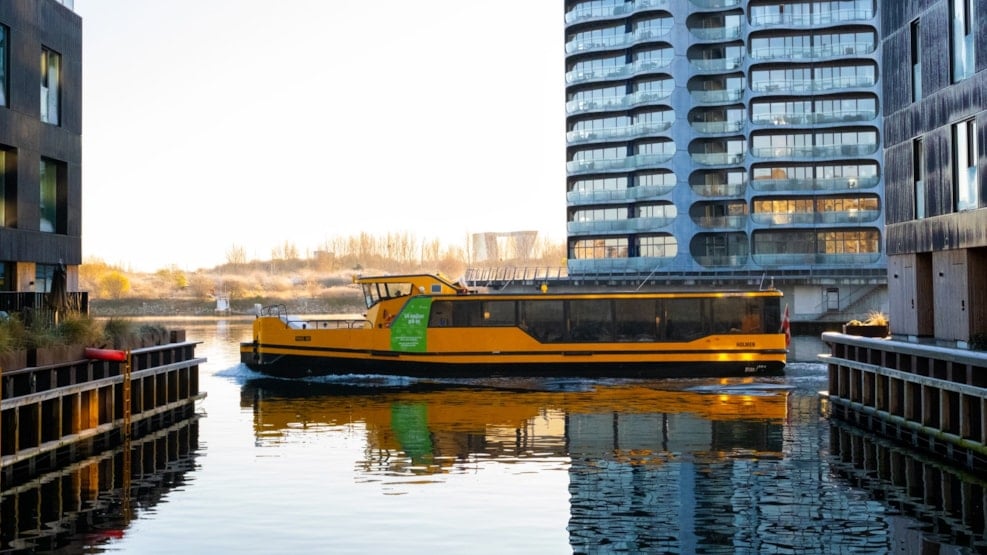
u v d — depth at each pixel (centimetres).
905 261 3416
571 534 1673
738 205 9656
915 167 3306
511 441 2622
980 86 2777
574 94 10606
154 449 2522
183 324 11200
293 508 1853
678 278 8856
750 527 1727
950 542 1633
